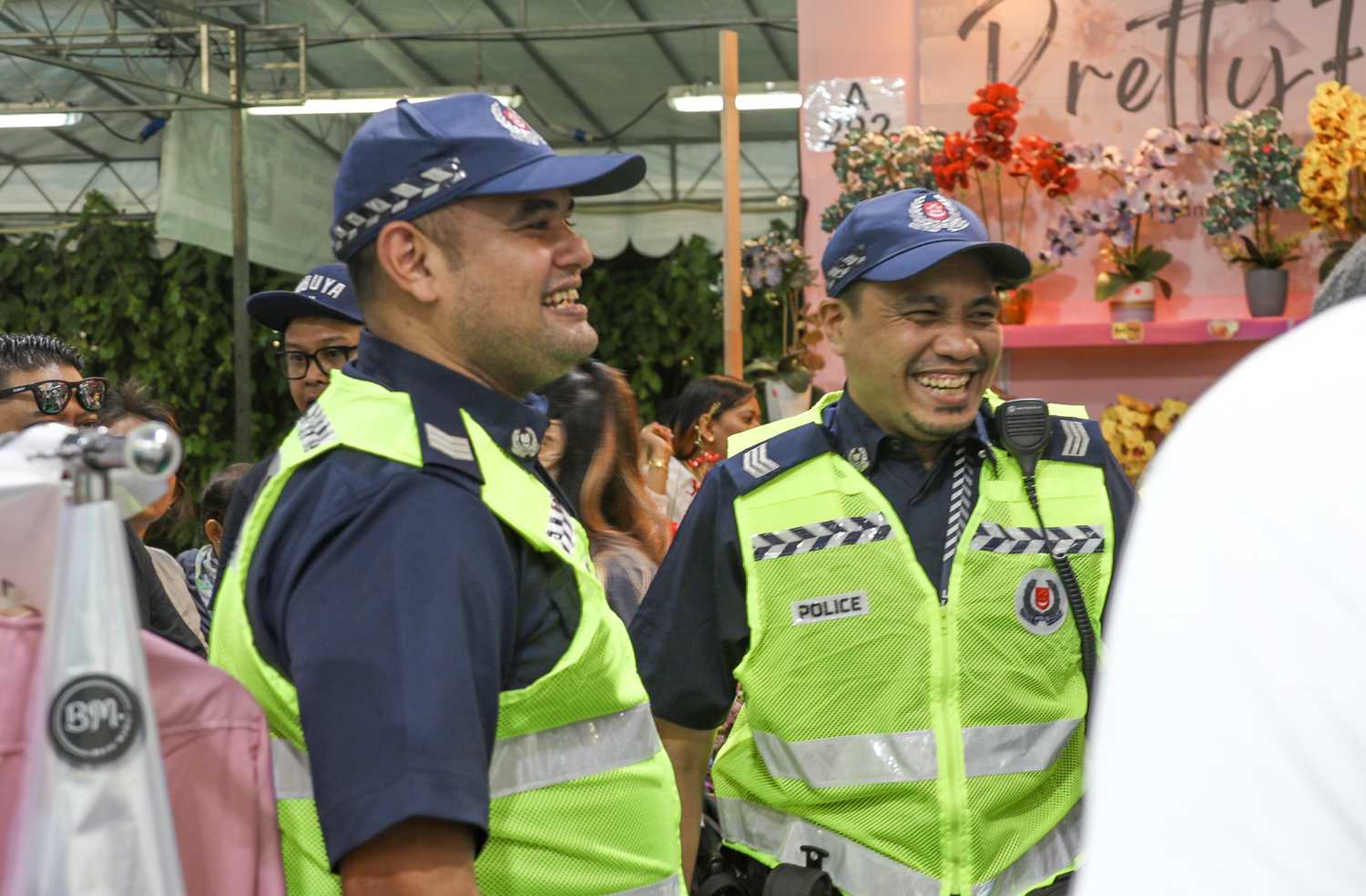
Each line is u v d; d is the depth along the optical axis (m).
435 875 1.13
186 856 1.07
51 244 11.99
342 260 1.39
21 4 9.46
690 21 10.16
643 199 13.06
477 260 1.32
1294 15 4.90
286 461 1.30
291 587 1.20
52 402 2.53
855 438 1.94
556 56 11.07
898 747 1.85
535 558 1.30
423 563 1.19
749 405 4.48
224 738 1.09
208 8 9.77
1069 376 5.06
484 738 1.17
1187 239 4.93
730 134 4.51
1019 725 1.86
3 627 0.98
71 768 0.87
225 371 11.59
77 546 0.88
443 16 10.18
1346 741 0.47
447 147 1.31
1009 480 1.92
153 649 1.08
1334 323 0.56
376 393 1.31
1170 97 4.98
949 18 5.12
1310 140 4.90
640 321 12.44
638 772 1.37
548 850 1.30
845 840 1.87
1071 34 5.04
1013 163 4.78
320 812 1.15
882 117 5.21
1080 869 0.52
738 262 4.54
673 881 1.42
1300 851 0.47
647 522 2.54
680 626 1.96
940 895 1.81
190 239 10.00
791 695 1.89
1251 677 0.49
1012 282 1.96
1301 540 0.50
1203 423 0.56
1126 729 0.51
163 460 0.88
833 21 5.23
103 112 9.62
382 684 1.14
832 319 2.00
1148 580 0.53
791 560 1.90
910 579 1.87
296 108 9.80
